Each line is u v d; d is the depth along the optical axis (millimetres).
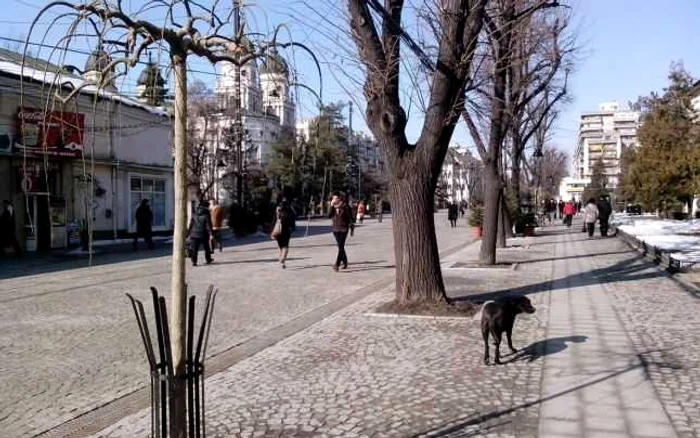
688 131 28078
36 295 11891
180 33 3527
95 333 8508
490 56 11148
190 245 17094
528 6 12352
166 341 3531
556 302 10672
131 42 3494
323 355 7172
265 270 16109
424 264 9758
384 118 9523
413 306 9625
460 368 6512
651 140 30812
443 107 9438
